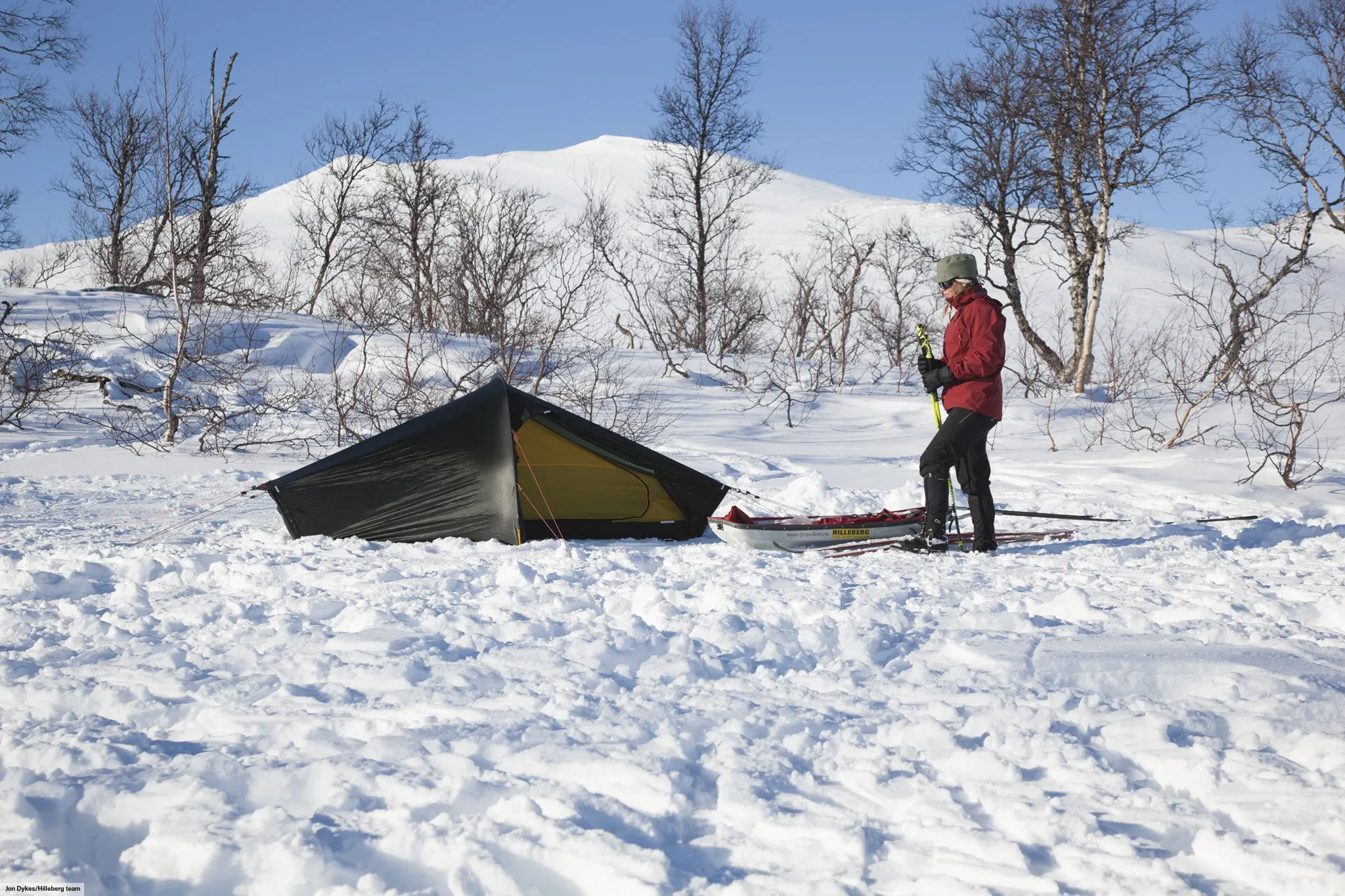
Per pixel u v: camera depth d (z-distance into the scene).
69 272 37.62
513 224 22.52
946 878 1.90
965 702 2.96
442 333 20.25
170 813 2.11
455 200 28.80
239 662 3.37
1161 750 2.51
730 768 2.39
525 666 3.31
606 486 7.22
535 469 7.10
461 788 2.26
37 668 3.28
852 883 1.89
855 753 2.50
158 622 4.00
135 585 4.68
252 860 1.95
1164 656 3.36
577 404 15.47
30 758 2.46
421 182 29.94
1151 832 2.10
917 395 21.06
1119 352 20.06
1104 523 7.60
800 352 28.05
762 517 7.07
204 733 2.71
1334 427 14.78
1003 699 2.94
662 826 2.13
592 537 7.23
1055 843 2.03
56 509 8.20
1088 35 20.98
